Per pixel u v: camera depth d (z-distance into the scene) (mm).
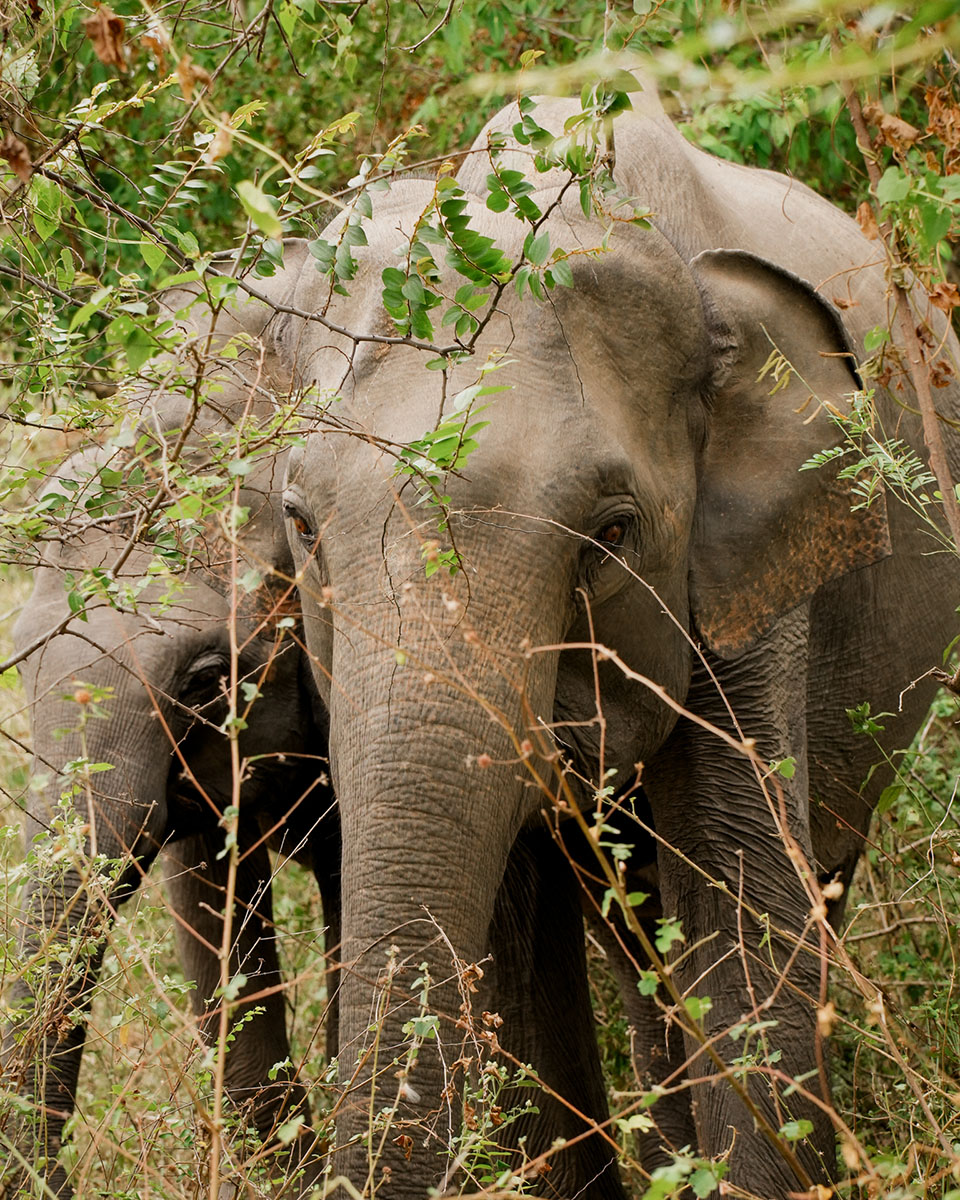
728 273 7230
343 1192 5363
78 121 6035
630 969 9945
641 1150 9539
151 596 9078
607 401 6586
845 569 7438
